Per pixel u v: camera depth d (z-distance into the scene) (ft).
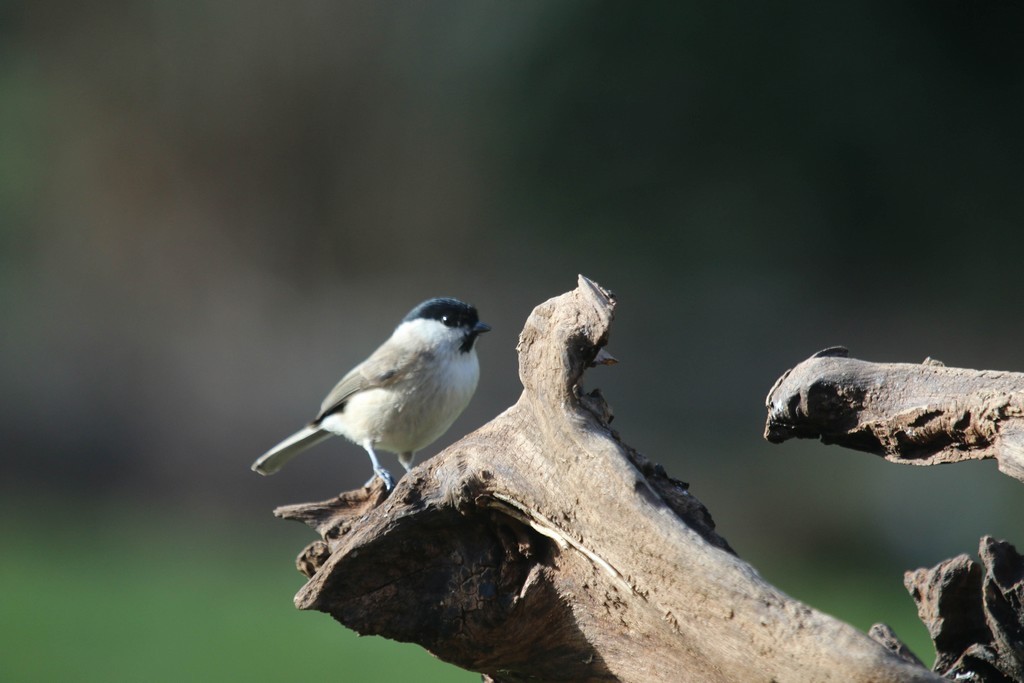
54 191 60.03
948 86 49.90
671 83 50.57
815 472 42.22
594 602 9.81
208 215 59.00
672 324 50.72
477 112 55.11
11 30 60.13
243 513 40.88
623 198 52.47
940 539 38.50
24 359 49.06
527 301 52.85
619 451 9.48
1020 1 48.60
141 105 59.36
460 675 24.31
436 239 56.90
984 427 10.34
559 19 51.96
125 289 57.82
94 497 42.29
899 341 49.60
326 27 57.47
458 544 10.39
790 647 8.02
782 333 49.80
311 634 27.96
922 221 50.65
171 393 47.80
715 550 8.64
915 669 7.61
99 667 24.71
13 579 32.63
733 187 51.03
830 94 49.65
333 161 58.29
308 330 53.98
